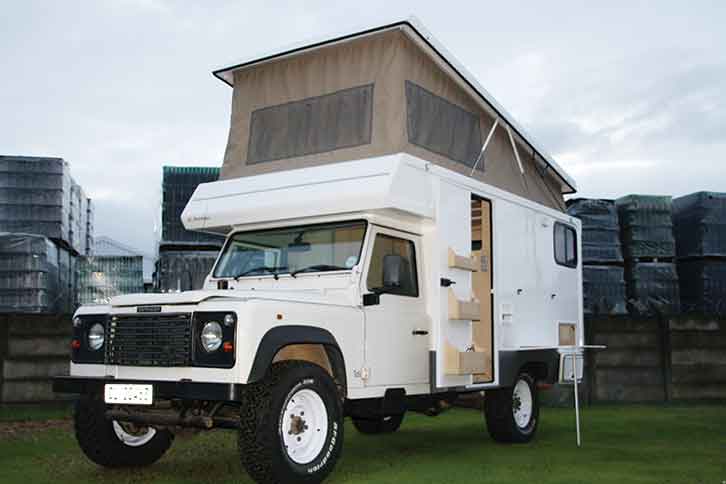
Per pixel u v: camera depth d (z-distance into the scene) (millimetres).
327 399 5434
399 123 6730
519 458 6934
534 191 9109
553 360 8438
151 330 5348
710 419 9945
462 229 7055
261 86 7598
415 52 7082
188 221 7043
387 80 6836
